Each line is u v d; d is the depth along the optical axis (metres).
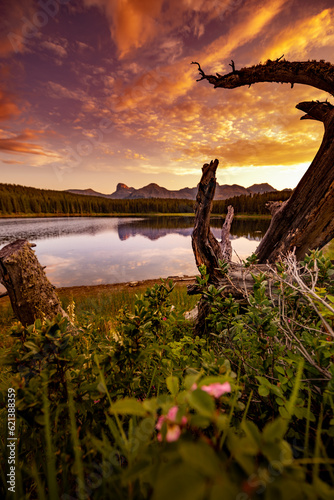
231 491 0.28
